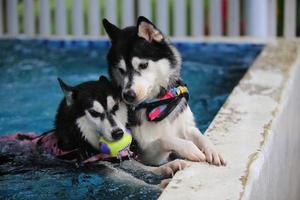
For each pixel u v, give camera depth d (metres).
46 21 10.27
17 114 6.73
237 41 9.14
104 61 8.80
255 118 5.04
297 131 6.69
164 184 4.38
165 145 4.63
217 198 3.62
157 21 9.91
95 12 10.05
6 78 8.09
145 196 4.38
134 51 4.79
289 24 9.66
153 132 4.79
